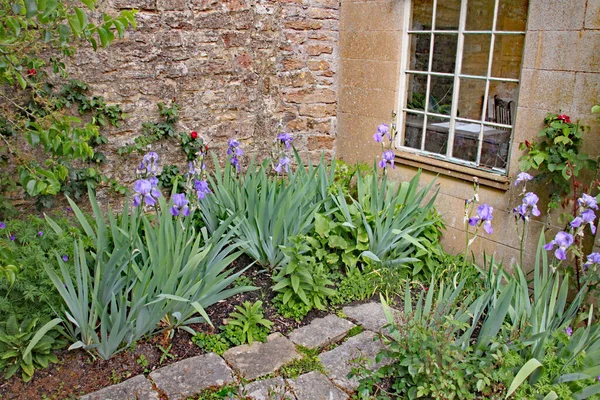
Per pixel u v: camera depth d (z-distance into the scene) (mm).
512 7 3457
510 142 3596
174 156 4402
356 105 4840
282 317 3080
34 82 3572
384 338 2678
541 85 3311
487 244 3830
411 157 4309
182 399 2344
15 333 2436
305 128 4984
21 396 2322
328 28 4828
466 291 3197
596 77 3014
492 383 2287
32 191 2186
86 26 2324
